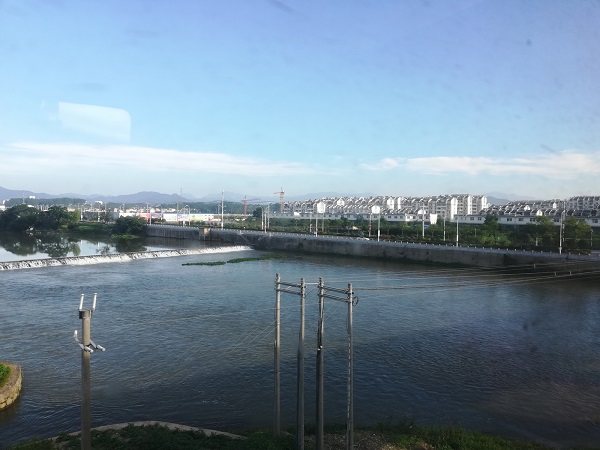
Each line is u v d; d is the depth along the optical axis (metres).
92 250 94.75
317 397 16.36
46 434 19.56
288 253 92.44
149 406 22.06
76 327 34.75
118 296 46.12
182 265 71.25
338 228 128.25
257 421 20.56
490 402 22.83
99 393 23.48
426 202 180.38
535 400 23.08
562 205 147.12
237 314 38.78
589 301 44.94
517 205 155.62
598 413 21.75
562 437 19.56
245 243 110.75
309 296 47.03
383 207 195.88
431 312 40.41
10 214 140.25
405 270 67.69
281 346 30.61
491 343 31.73
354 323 36.56
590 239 74.56
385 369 26.86
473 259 70.94
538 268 62.84
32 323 35.75
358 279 58.34
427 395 23.59
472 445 17.42
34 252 89.62
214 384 24.58
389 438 17.86
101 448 16.64
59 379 25.22
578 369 27.12
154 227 136.88
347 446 16.11
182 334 33.16
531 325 36.31
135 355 28.88
